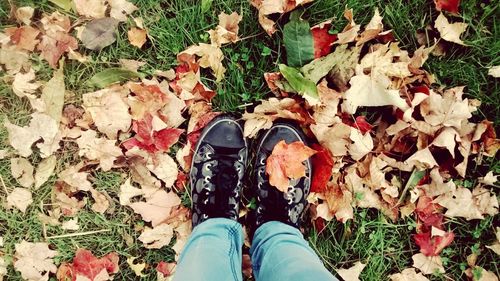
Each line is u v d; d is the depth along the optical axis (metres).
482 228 1.54
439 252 1.54
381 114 1.50
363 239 1.55
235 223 1.42
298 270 1.15
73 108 1.49
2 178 1.52
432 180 1.50
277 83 1.46
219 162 1.50
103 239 1.54
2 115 1.50
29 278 1.52
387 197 1.51
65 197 1.52
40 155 1.50
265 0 1.42
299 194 1.49
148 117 1.47
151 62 1.50
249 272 1.54
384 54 1.45
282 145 1.47
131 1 1.47
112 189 1.53
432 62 1.49
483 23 1.48
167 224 1.51
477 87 1.49
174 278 1.21
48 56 1.47
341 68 1.45
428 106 1.44
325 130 1.45
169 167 1.50
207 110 1.50
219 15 1.45
